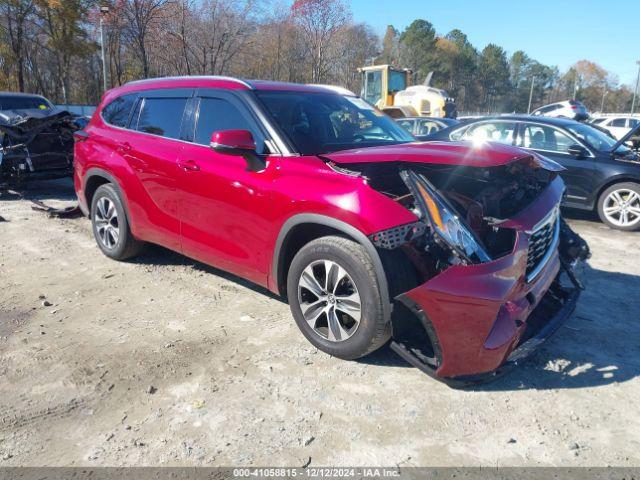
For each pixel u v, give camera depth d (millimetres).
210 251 4129
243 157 3629
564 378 3248
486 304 2799
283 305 4254
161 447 2584
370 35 43594
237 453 2547
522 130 8195
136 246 5129
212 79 4301
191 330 3801
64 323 3906
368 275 3031
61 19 34031
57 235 6301
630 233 7207
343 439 2656
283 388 3080
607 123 26125
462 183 3779
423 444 2629
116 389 3061
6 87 39656
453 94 83375
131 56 29750
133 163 4695
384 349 3537
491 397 3025
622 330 3947
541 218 3273
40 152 8867
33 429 2709
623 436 2713
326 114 4148
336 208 3113
